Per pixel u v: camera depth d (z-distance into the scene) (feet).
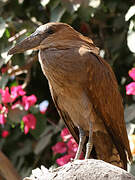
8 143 40.04
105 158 31.17
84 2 34.55
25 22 37.17
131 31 33.76
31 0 39.42
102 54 36.83
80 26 37.99
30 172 38.60
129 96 36.81
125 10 36.86
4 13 38.91
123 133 30.71
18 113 35.06
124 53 37.06
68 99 29.60
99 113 29.71
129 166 31.96
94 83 29.01
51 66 28.68
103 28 37.88
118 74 37.76
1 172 38.14
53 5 35.35
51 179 23.22
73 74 28.60
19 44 28.76
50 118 39.17
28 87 38.91
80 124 30.12
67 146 35.35
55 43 28.76
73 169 22.97
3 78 36.32
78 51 28.78
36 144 39.01
